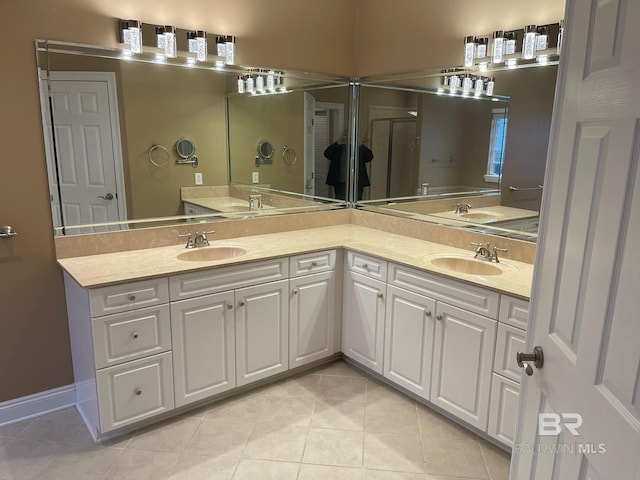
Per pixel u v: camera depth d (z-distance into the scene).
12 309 2.39
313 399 2.70
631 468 0.83
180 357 2.40
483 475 2.11
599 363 0.96
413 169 3.09
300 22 3.16
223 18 2.83
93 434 2.36
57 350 2.55
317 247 2.86
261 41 3.01
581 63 1.09
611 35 0.96
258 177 3.13
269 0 3.00
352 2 3.39
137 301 2.21
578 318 1.06
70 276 2.30
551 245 1.22
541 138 2.39
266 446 2.29
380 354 2.80
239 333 2.60
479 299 2.21
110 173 2.57
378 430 2.43
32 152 2.32
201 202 2.92
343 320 3.05
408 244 2.96
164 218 2.79
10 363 2.43
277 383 2.87
